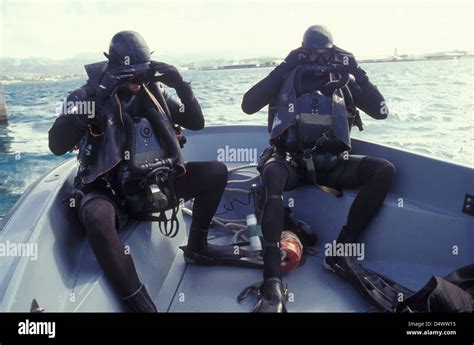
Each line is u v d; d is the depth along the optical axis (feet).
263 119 25.94
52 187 7.00
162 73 6.84
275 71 8.21
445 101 38.65
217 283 7.70
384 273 7.76
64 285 5.74
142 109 6.62
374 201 7.62
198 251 8.02
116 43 6.59
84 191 6.52
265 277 6.81
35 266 5.24
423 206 7.79
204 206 7.68
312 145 7.80
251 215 7.83
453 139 25.90
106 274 5.95
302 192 8.79
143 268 7.00
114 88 6.35
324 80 8.04
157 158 6.38
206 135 11.30
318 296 7.32
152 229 7.71
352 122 8.33
